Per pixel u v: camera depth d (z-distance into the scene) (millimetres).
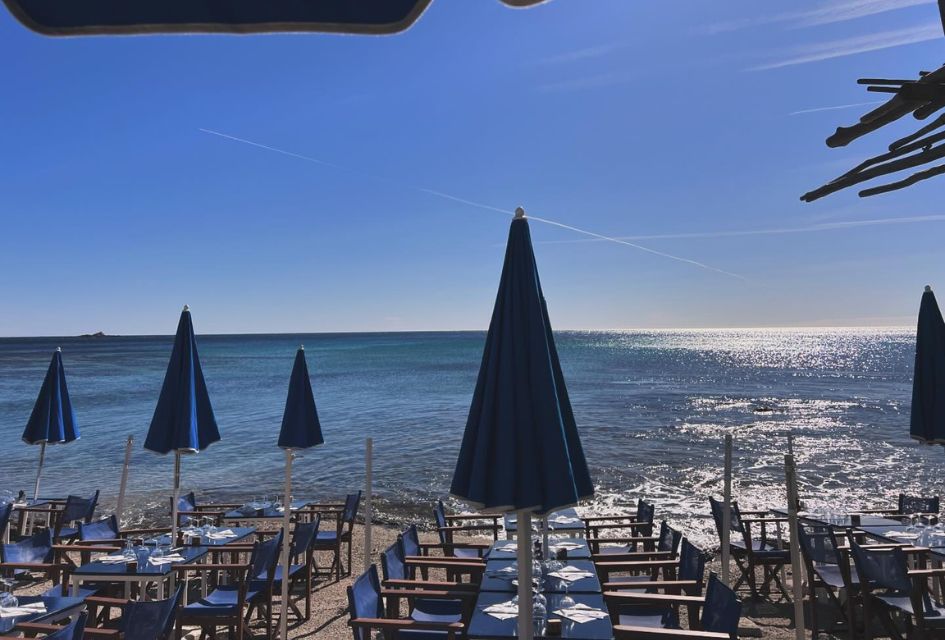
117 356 89312
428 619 5395
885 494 13898
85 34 1701
